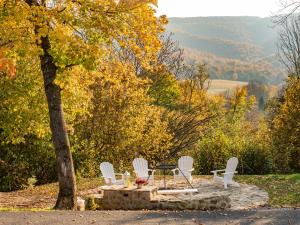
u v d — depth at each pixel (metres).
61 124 12.02
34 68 17.88
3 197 15.55
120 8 10.85
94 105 22.48
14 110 17.28
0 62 9.72
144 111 23.56
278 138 22.67
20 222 8.84
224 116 40.12
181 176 17.23
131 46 11.90
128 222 8.82
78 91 16.14
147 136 23.80
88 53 10.48
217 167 21.41
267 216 9.13
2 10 10.43
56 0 11.04
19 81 17.53
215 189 15.80
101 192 15.22
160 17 11.55
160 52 32.34
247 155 21.28
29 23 10.74
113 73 20.41
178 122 30.39
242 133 34.22
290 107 22.91
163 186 16.62
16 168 20.81
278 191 14.71
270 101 30.31
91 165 21.84
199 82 37.84
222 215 9.33
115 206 13.23
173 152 29.05
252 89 86.56
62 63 10.64
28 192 16.77
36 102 17.92
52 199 14.94
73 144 21.73
